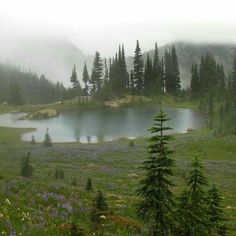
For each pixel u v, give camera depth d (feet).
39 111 560.61
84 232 46.42
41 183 88.12
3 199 63.41
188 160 242.58
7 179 85.35
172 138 49.21
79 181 166.30
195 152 278.26
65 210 67.56
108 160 238.48
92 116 545.44
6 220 48.19
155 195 49.08
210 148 288.10
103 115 551.18
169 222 49.06
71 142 358.84
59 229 50.62
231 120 384.47
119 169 211.00
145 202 49.49
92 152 268.41
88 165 221.87
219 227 56.44
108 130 431.84
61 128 454.40
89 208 71.36
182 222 49.73
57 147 294.46
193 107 607.78
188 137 348.38
